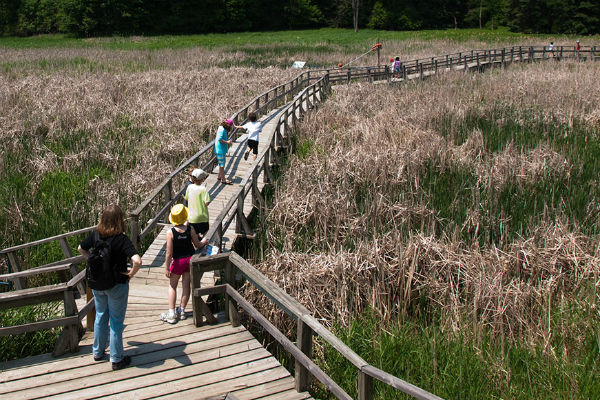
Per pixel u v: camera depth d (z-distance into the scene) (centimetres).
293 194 1163
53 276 977
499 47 5631
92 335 640
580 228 1102
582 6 7700
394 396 671
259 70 3431
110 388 536
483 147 1580
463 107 2066
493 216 1109
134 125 1859
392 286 905
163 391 535
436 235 1100
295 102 1933
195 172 842
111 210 538
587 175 1377
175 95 2378
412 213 1120
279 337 579
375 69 3372
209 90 2542
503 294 865
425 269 933
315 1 9788
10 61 4047
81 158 1503
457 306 848
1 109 2008
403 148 1497
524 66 3678
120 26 8131
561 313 842
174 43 6669
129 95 2398
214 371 571
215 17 8750
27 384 538
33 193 1270
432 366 723
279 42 6831
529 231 1077
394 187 1283
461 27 9706
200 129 1819
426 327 827
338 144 1548
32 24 8269
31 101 2209
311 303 827
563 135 1750
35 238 1073
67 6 7694
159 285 799
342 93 2561
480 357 745
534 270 945
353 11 8925
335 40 7006
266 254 955
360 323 816
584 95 2222
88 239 543
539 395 693
